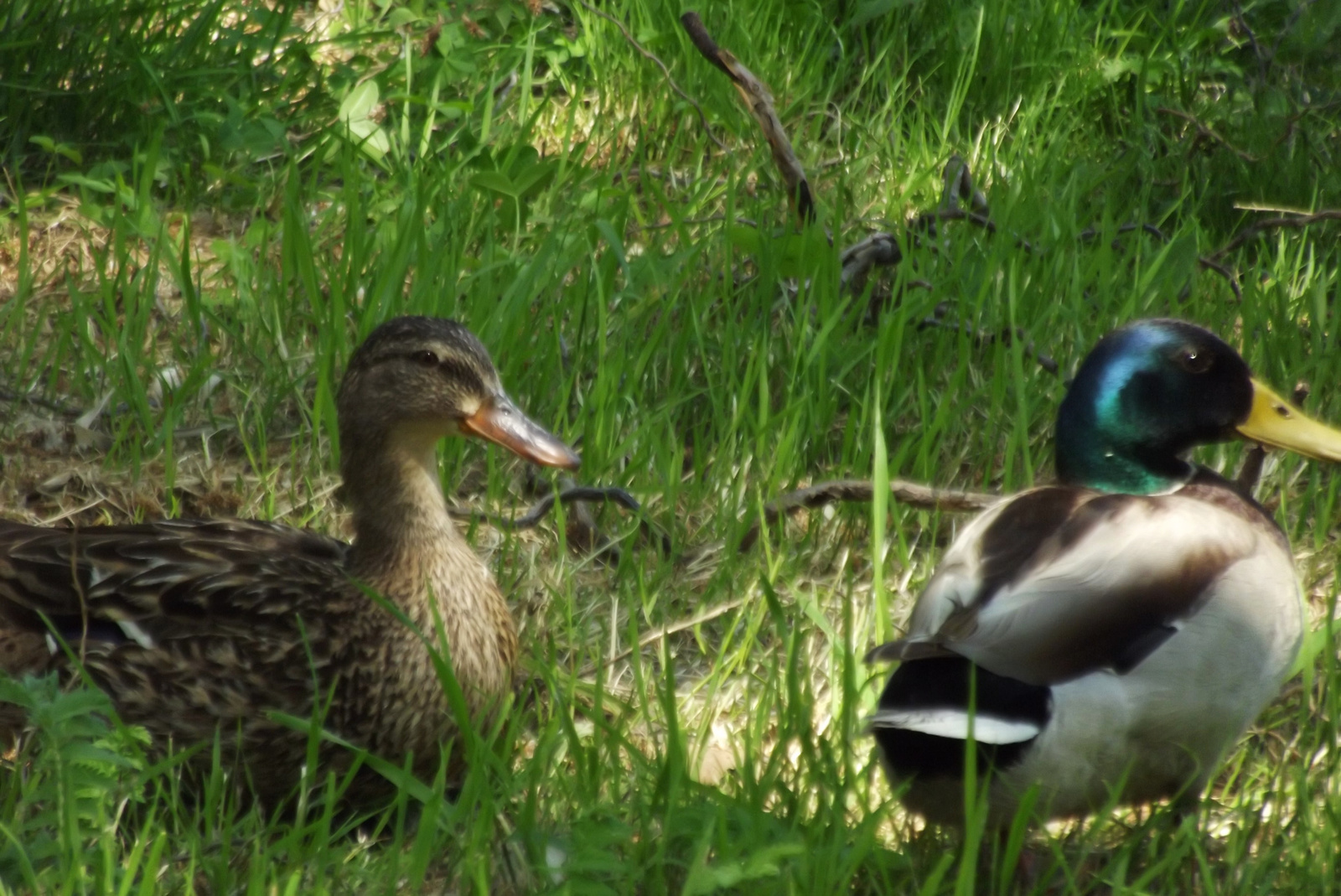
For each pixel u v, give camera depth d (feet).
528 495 30.86
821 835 20.31
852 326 34.58
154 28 43.21
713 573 27.96
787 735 21.89
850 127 42.96
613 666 26.61
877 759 22.39
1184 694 20.71
